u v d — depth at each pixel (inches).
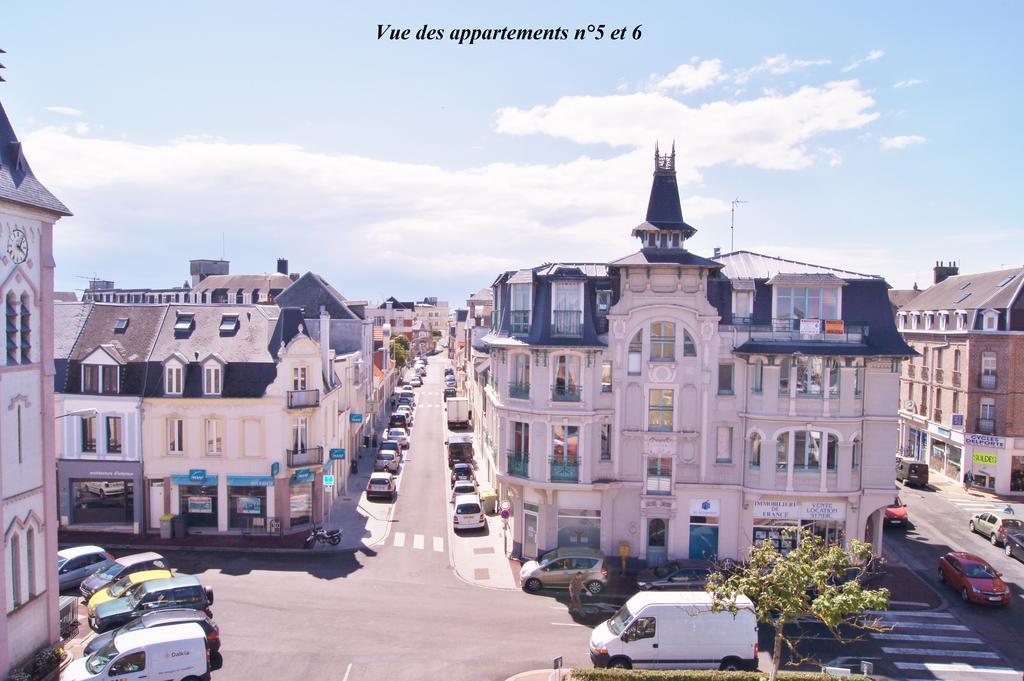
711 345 1237.7
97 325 1486.2
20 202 786.2
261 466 1398.9
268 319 1502.2
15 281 802.2
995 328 1808.6
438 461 2113.7
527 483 1262.3
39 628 834.2
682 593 892.6
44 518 849.5
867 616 1052.5
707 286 1262.3
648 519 1264.8
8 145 819.4
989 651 956.0
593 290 1283.2
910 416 2193.7
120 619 912.3
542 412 1242.6
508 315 1339.8
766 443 1211.9
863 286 1252.5
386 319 5610.2
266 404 1391.5
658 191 1285.7
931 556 1347.2
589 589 1128.2
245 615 1012.5
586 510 1267.2
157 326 1478.8
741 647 852.6
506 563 1272.1
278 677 834.8
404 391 3526.1
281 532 1400.1
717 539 1256.2
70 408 1392.7
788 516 1227.2
